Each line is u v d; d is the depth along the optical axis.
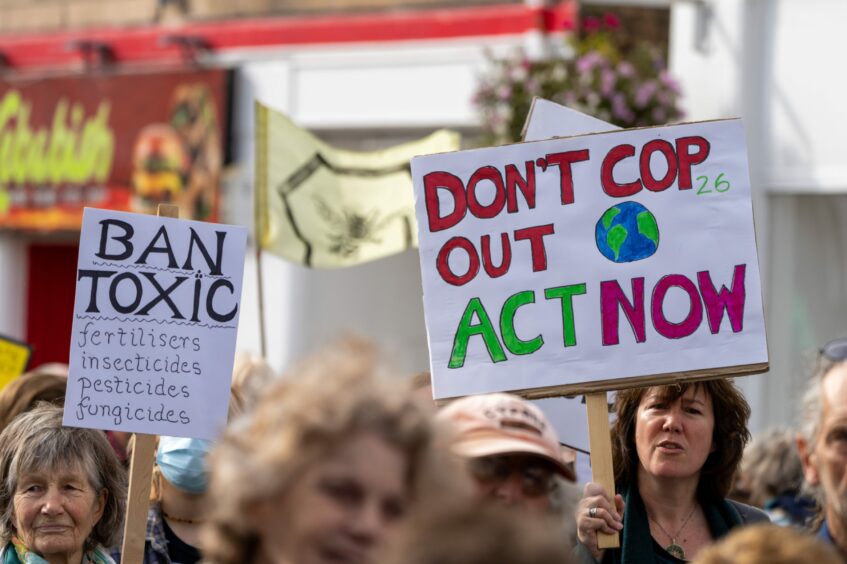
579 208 12.60
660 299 12.45
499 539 5.44
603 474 12.00
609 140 12.64
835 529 11.66
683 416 12.33
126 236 13.05
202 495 14.09
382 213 22.05
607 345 12.41
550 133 13.97
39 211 38.16
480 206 12.65
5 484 12.73
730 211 12.53
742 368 12.34
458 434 9.49
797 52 27.08
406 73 33.59
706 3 27.84
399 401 6.91
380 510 6.81
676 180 12.59
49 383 15.66
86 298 12.91
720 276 12.46
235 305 13.17
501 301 12.55
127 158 36.75
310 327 34.56
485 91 27.61
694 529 12.55
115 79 37.03
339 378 6.92
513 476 9.50
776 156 27.39
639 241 12.53
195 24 36.31
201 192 35.75
